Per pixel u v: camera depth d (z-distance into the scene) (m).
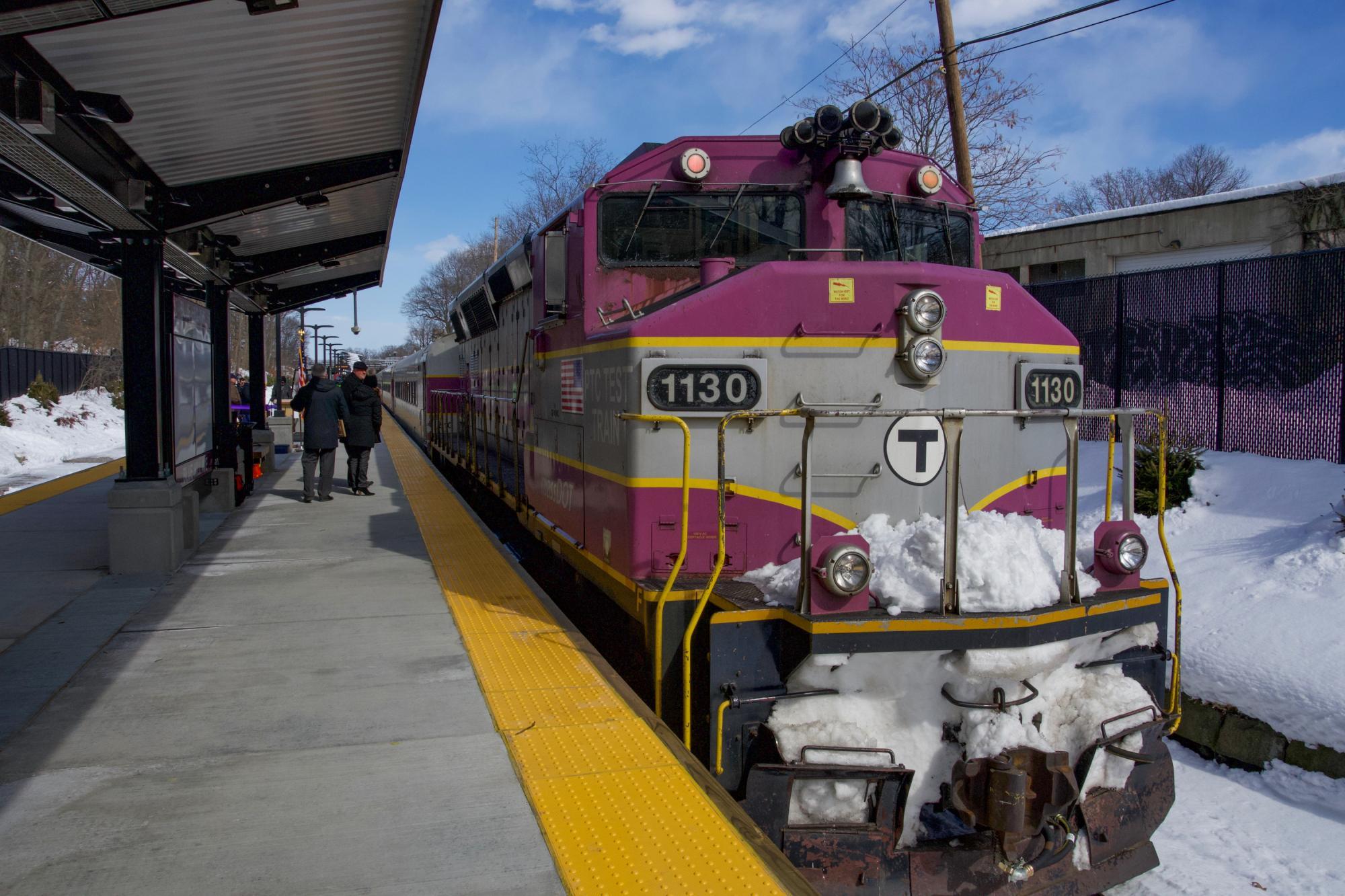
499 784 3.66
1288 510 7.88
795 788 3.85
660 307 4.76
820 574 3.73
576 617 7.18
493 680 4.93
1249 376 9.76
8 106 4.83
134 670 5.17
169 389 8.08
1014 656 3.72
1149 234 16.16
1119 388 11.36
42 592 7.05
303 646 5.62
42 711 4.52
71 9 4.16
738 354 4.48
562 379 6.18
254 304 14.66
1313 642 5.98
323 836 3.25
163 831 3.29
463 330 12.88
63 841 3.21
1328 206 13.90
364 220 11.17
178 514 7.96
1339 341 8.84
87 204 6.64
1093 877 4.14
